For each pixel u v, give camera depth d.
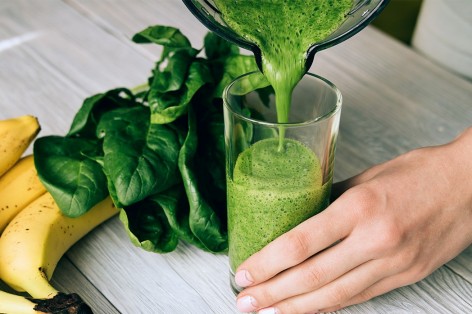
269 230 0.59
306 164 0.58
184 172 0.63
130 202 0.62
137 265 0.66
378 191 0.59
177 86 0.64
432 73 0.84
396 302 0.63
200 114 0.67
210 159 0.66
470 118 0.78
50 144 0.66
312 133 0.57
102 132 0.65
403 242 0.58
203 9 0.56
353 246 0.58
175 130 0.65
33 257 0.62
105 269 0.65
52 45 0.88
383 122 0.77
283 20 0.57
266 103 0.65
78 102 0.80
